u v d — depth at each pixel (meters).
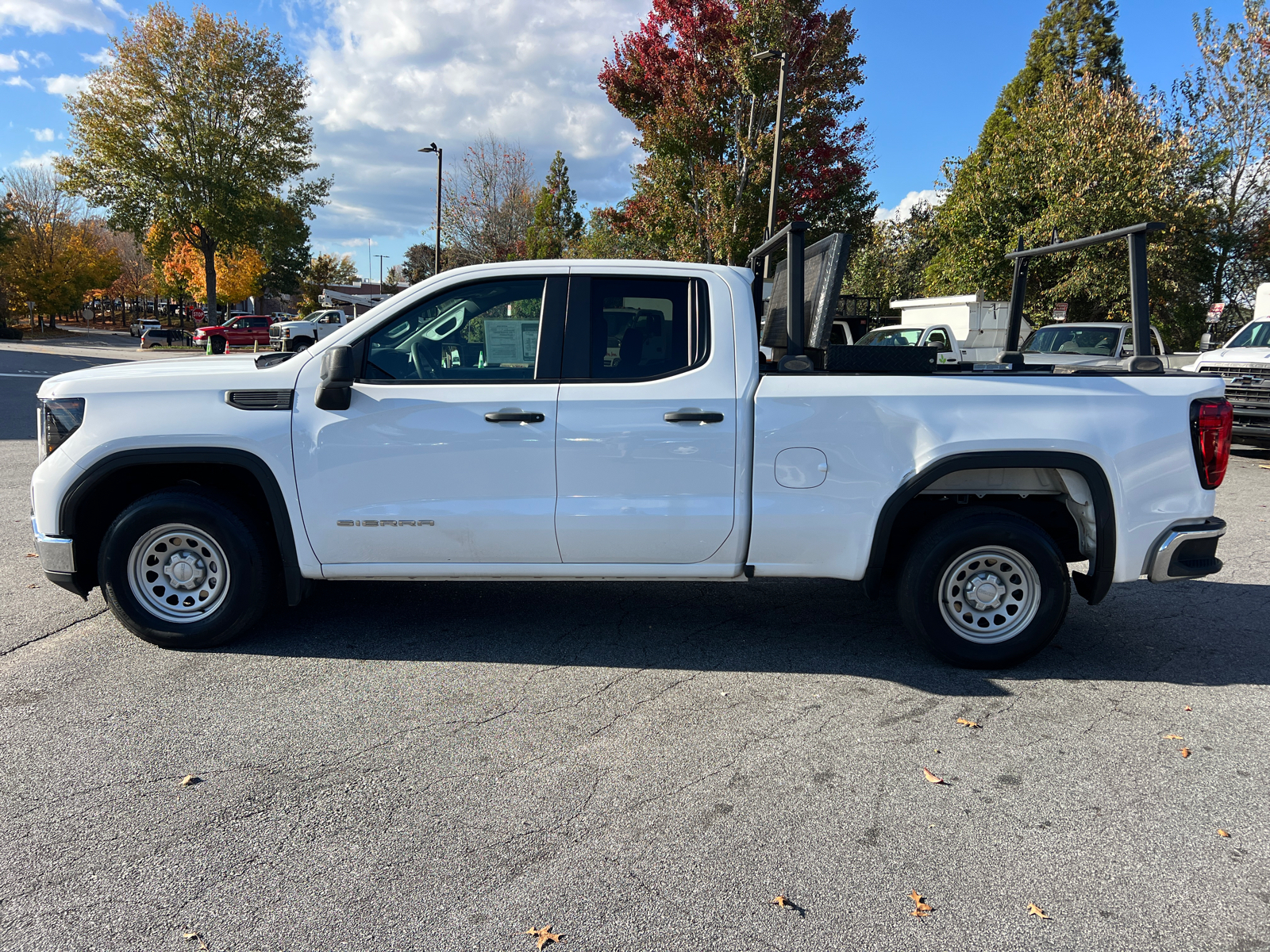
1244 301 27.91
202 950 2.18
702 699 3.75
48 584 5.23
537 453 3.94
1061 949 2.22
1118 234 4.25
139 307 89.00
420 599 5.09
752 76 19.66
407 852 2.61
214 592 4.14
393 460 3.96
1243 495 9.02
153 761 3.14
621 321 4.06
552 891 2.43
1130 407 3.89
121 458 3.95
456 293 4.07
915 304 19.56
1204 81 27.55
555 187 36.97
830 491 3.94
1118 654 4.38
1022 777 3.10
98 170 40.34
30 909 2.32
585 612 4.89
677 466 3.94
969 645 4.05
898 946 2.22
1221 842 2.71
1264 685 3.98
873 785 3.04
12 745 3.24
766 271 5.51
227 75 40.56
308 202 45.16
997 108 39.25
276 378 3.99
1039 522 4.34
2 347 36.97
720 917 2.33
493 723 3.49
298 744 3.29
